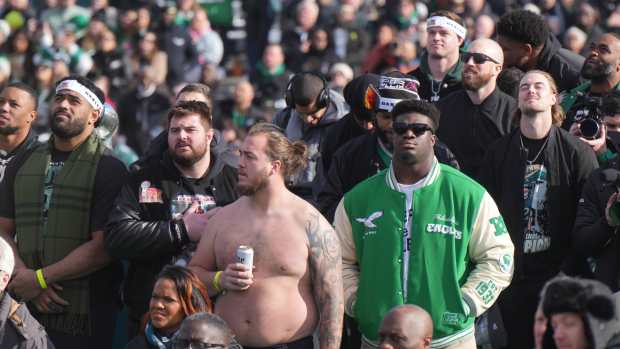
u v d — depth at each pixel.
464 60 25.77
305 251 21.31
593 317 16.31
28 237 25.31
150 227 23.53
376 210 22.55
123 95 46.22
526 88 24.20
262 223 21.45
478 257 22.34
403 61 43.16
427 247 22.16
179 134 23.72
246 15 55.03
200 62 52.56
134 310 24.14
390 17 50.09
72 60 50.94
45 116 44.88
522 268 24.09
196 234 23.44
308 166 27.02
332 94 27.81
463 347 22.03
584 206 23.53
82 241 25.23
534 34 27.97
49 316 25.20
